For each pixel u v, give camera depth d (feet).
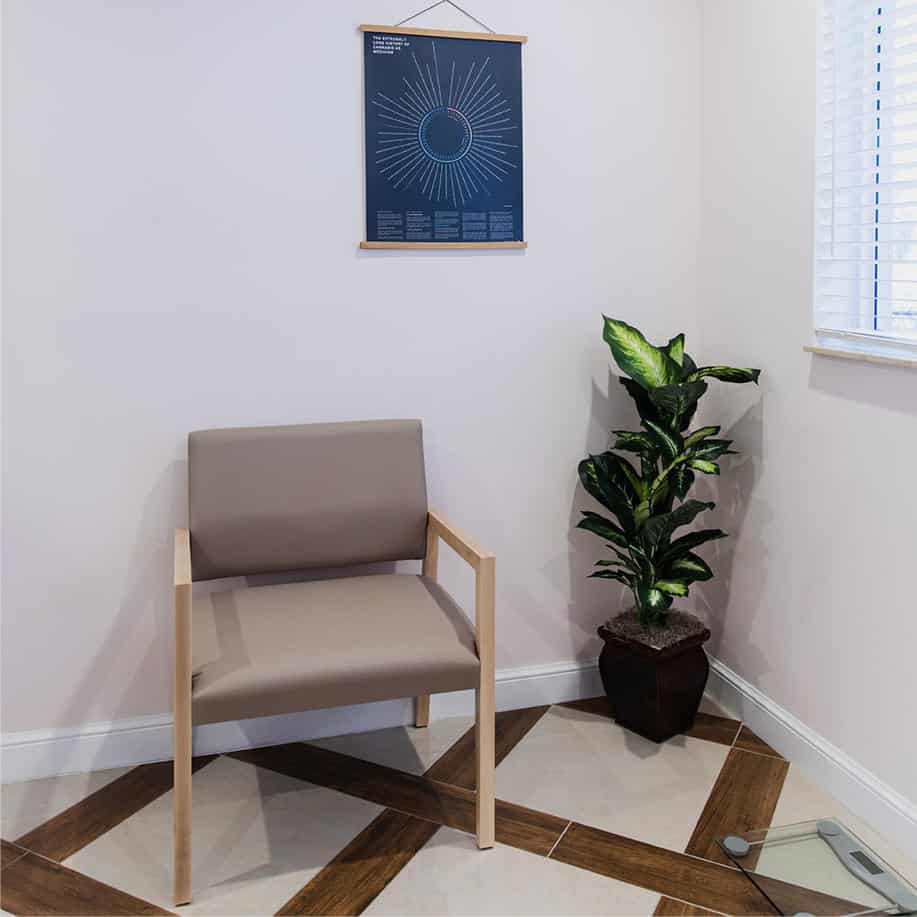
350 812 7.56
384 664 6.64
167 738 8.38
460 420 8.86
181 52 7.76
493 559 6.84
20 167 7.54
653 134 9.04
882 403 6.98
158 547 8.20
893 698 7.05
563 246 8.91
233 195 8.02
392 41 8.21
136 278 7.89
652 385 8.11
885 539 7.04
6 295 7.64
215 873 6.82
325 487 8.06
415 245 8.47
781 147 7.94
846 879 6.63
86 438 7.95
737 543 8.93
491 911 6.38
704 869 6.79
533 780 7.98
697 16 9.02
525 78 8.61
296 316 8.30
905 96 7.09
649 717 8.56
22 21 7.39
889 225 7.05
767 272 8.24
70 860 6.97
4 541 7.88
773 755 8.34
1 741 8.04
